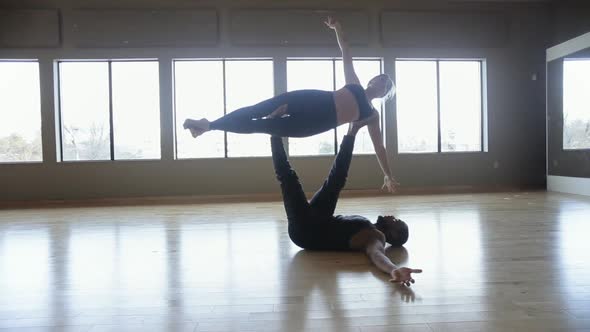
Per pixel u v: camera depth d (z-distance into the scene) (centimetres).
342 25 775
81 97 762
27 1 734
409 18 786
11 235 417
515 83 819
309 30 771
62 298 222
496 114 816
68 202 725
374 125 301
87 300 219
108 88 762
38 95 753
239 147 780
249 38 763
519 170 821
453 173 807
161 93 758
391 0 787
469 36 800
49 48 738
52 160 744
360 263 284
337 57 786
